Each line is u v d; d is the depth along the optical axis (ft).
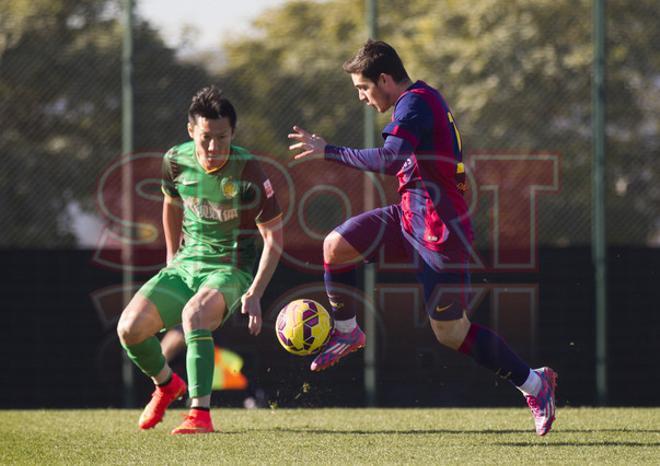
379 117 93.40
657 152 101.45
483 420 62.23
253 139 97.09
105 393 78.84
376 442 50.49
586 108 100.12
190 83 89.81
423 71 105.81
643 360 78.07
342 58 100.78
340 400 76.43
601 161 80.94
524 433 54.19
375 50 49.11
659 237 100.48
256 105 97.60
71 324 79.30
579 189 95.20
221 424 60.03
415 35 106.32
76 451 47.93
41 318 79.20
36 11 101.14
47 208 97.40
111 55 101.60
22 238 96.63
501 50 103.50
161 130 87.51
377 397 76.74
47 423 61.57
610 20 102.17
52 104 100.58
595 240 79.05
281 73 98.12
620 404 77.82
